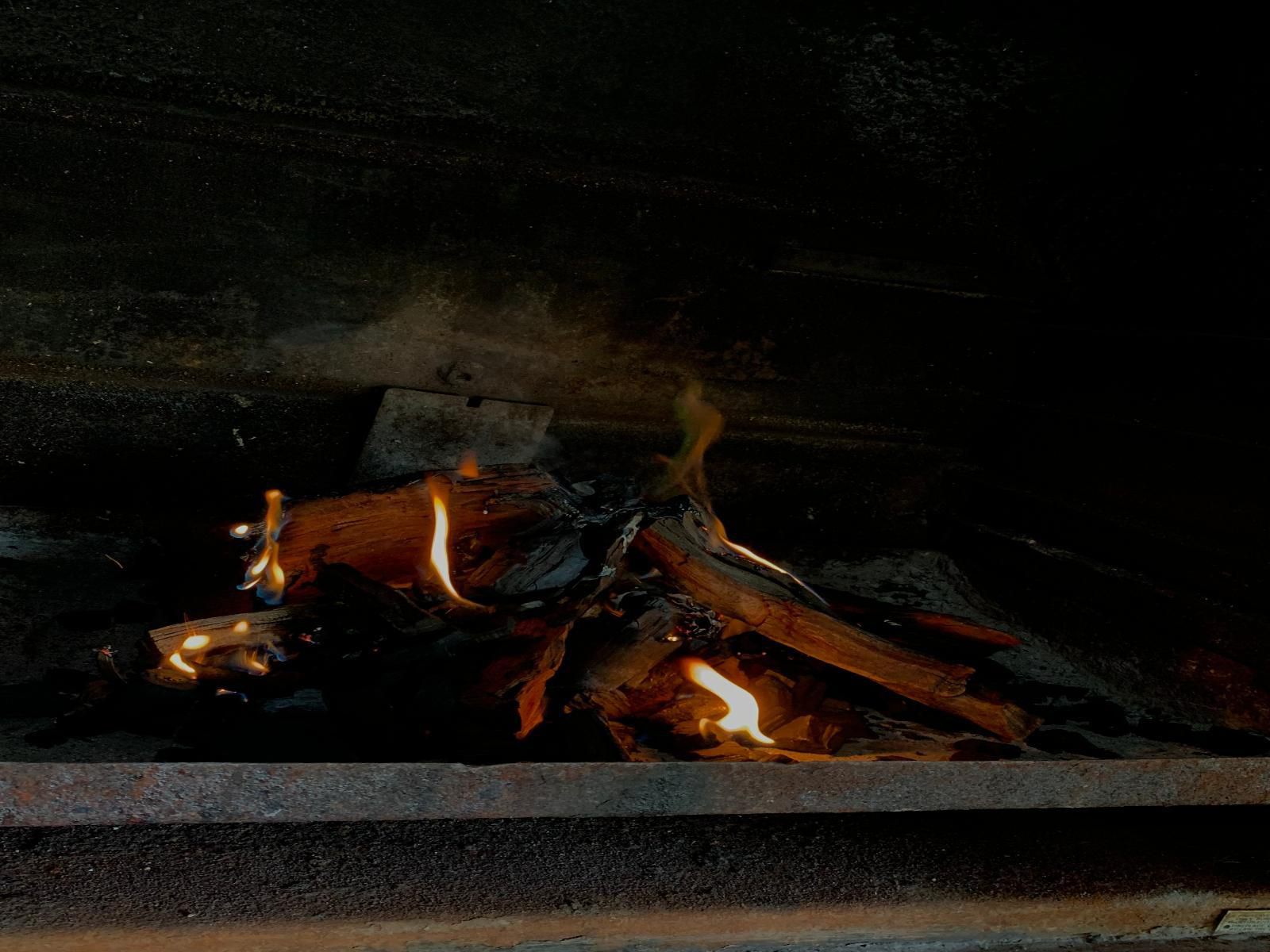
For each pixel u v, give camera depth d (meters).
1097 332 2.51
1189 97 2.40
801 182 2.47
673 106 2.39
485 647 2.10
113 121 2.23
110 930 1.85
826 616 2.19
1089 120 2.48
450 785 1.88
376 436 2.41
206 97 2.26
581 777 1.91
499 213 2.38
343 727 2.03
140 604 2.21
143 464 2.36
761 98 2.41
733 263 2.48
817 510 2.65
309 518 2.17
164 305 2.32
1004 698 2.21
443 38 2.30
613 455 2.55
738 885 1.98
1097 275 2.54
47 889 1.87
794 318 2.54
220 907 1.88
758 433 2.60
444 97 2.33
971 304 2.59
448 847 1.97
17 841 1.91
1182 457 2.39
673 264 2.46
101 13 2.20
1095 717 2.26
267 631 2.10
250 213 2.31
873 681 2.21
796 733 2.12
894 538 2.70
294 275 2.34
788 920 1.97
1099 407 2.50
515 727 2.03
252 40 2.25
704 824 2.05
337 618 2.13
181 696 2.05
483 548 2.25
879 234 2.51
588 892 1.95
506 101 2.35
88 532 2.33
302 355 2.38
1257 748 2.21
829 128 2.45
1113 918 2.05
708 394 2.55
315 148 2.29
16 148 2.22
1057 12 2.39
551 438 2.51
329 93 2.29
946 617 2.33
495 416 2.46
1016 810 2.15
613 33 2.34
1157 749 2.19
